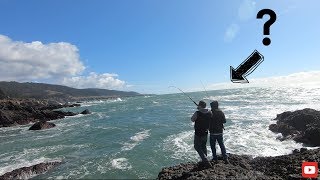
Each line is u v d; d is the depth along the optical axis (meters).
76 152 14.86
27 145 18.44
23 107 46.12
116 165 11.48
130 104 69.12
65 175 10.59
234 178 7.82
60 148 16.28
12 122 38.97
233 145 14.45
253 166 9.95
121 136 19.20
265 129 18.95
